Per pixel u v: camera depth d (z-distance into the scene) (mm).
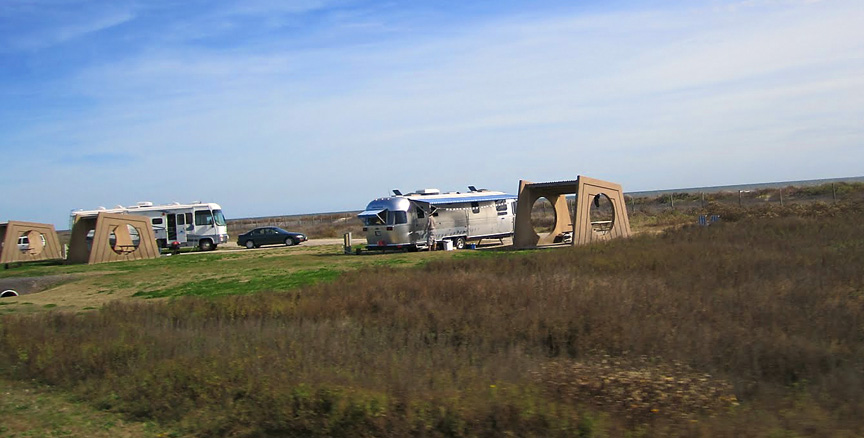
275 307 14773
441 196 34188
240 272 26031
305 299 15492
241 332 12133
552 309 12234
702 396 7535
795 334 10125
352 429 7301
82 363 10703
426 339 11445
